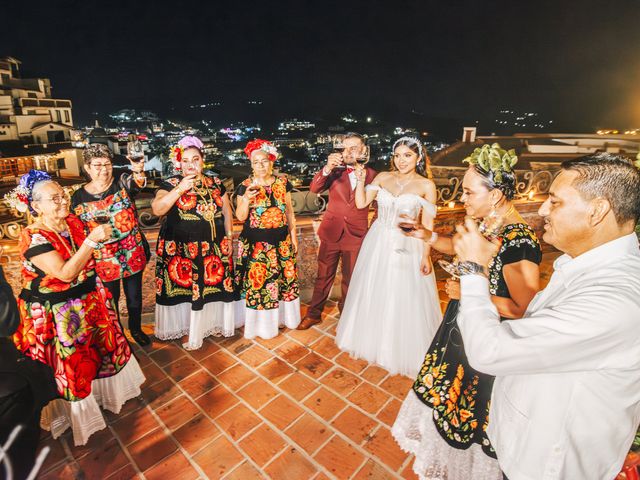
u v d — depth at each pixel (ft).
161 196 10.12
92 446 8.00
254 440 8.11
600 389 3.34
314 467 7.47
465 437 5.65
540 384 3.67
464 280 3.92
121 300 12.50
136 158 9.93
